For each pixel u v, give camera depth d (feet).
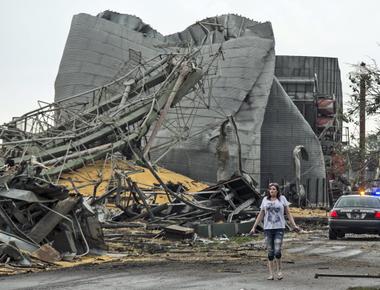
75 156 179.11
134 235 82.89
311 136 281.95
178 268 47.73
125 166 192.44
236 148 256.73
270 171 276.21
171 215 112.57
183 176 249.14
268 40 273.95
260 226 94.32
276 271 42.22
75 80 293.64
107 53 296.92
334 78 401.29
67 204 56.75
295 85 327.47
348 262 52.70
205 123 265.13
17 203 56.70
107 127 195.21
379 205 82.33
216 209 108.68
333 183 278.87
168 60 212.02
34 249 52.44
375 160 137.39
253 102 266.98
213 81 272.10
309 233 98.78
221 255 59.77
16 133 187.11
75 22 301.84
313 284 37.78
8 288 35.83
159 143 265.34
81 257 55.83
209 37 291.58
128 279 40.50
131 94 220.43
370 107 94.43
